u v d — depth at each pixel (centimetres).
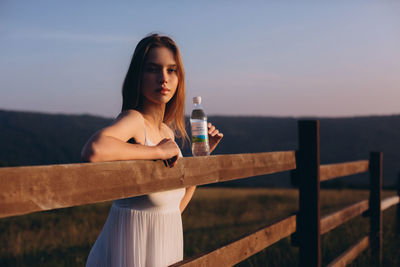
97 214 986
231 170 193
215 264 175
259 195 1833
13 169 91
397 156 10425
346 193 2009
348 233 604
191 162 160
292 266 414
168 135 199
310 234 283
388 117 15462
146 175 133
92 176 111
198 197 1797
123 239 165
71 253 533
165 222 171
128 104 178
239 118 18162
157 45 175
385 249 502
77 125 14450
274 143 14250
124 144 129
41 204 97
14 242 603
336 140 13188
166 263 171
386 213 807
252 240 213
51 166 100
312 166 284
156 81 174
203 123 197
